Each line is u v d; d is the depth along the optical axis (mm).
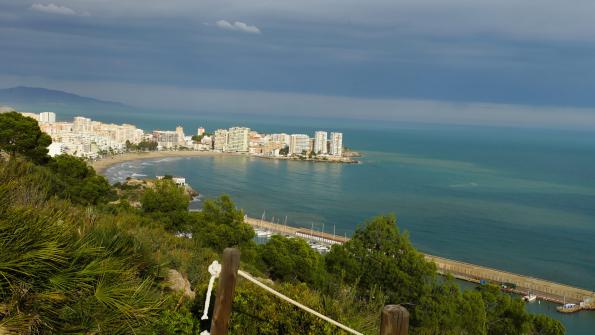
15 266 4074
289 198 139000
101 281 4621
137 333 4695
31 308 4105
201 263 12195
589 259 89250
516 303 23000
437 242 97812
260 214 116125
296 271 23281
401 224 112312
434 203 144125
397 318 3637
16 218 4367
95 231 5977
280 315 6961
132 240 7555
